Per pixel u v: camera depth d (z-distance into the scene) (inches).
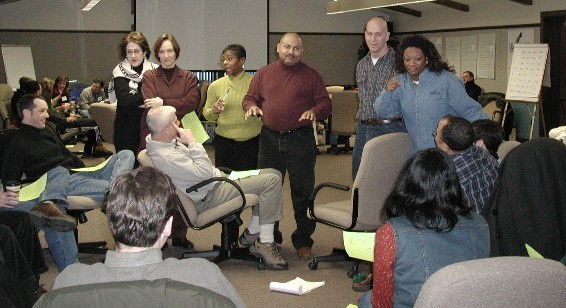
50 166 173.8
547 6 422.9
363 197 155.2
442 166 89.0
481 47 482.6
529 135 418.3
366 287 159.9
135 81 187.0
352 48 569.6
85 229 223.1
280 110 179.5
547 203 116.7
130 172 70.0
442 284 64.2
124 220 65.8
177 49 184.2
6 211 143.1
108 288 57.9
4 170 169.2
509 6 453.7
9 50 461.7
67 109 410.0
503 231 118.6
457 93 153.2
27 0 486.6
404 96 158.6
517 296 64.2
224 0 509.7
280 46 180.7
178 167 161.6
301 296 156.6
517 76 399.2
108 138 313.3
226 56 192.1
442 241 87.2
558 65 427.5
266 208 174.2
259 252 175.6
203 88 388.5
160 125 163.0
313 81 181.8
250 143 193.5
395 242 87.1
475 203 123.5
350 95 362.6
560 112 431.8
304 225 184.5
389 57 173.2
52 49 494.9
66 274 65.2
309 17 552.1
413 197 88.4
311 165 183.3
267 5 520.4
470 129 126.5
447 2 490.9
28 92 323.9
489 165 127.1
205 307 57.1
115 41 504.4
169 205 68.3
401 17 575.5
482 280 63.7
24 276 128.5
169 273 65.5
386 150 152.6
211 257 180.7
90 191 172.4
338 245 198.4
